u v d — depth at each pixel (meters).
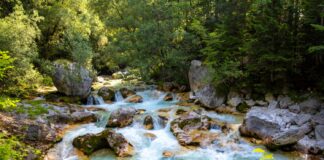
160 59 23.16
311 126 12.84
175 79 23.47
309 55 16.58
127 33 24.73
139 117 15.48
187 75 22.61
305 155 11.62
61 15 24.98
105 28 32.38
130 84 25.58
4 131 12.24
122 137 12.71
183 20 24.61
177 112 16.62
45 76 22.95
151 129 14.55
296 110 14.84
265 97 16.95
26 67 18.02
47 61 21.11
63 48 25.56
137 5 23.59
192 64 20.67
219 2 23.22
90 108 17.81
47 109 16.05
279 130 12.64
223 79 18.02
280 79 17.14
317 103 14.61
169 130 14.39
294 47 15.98
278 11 16.66
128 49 23.70
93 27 31.17
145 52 22.94
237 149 12.32
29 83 20.41
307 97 15.29
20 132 12.59
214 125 14.36
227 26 20.31
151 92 22.12
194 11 25.20
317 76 16.02
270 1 16.19
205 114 16.62
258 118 13.30
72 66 20.02
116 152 12.01
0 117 13.53
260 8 17.27
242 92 17.88
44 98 19.19
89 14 29.33
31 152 11.42
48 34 26.58
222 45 19.45
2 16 22.89
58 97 19.44
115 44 25.19
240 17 20.47
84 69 20.45
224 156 11.84
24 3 24.39
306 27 16.23
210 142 12.88
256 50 16.78
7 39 16.89
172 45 23.20
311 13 15.42
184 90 22.09
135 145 12.82
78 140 12.53
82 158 11.78
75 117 15.41
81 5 28.11
